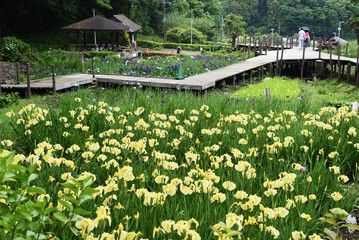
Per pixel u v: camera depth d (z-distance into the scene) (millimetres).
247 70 18125
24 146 5887
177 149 5340
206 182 3510
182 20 55906
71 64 18344
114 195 3264
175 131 5926
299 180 4223
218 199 3355
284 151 5281
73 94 11523
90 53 27859
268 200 3740
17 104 11617
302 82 19578
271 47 32938
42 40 37250
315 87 17953
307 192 4078
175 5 60062
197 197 3529
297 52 27953
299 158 5309
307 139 5504
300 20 73625
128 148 4883
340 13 72688
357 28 28188
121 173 3559
